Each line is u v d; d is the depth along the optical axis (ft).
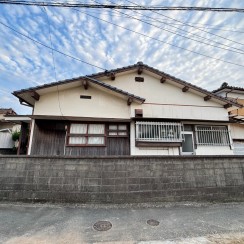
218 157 18.92
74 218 13.25
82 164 16.80
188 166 18.03
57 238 10.59
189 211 15.06
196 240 10.57
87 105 27.63
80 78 26.04
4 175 16.29
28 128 32.12
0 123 51.37
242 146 36.58
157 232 11.44
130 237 10.81
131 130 27.61
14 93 24.86
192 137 30.42
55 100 27.09
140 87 32.32
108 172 16.78
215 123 31.68
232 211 15.37
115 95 28.66
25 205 15.38
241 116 38.11
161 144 27.07
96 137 26.94
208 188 17.84
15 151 42.06
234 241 10.55
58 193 16.10
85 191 16.24
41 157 16.78
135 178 16.90
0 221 12.46
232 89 42.04
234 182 18.58
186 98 32.73
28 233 11.05
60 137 26.78
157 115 29.68
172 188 17.21
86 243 10.16
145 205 16.10
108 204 16.06
